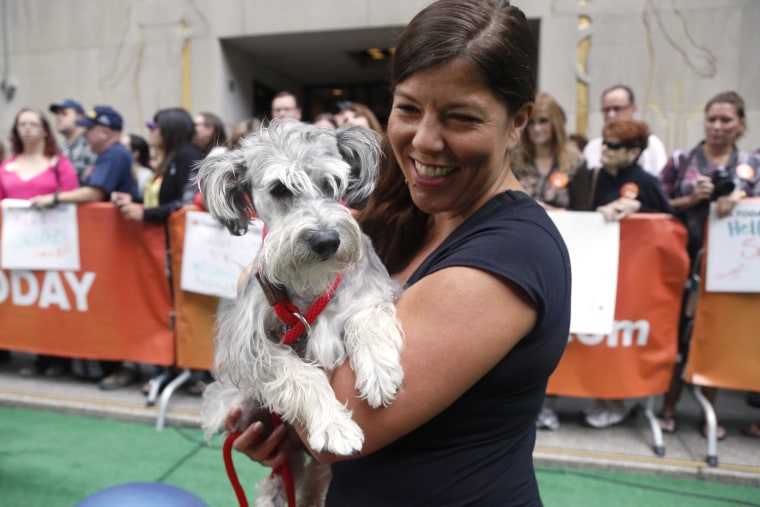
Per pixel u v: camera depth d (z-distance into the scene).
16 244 4.56
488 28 1.16
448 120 1.20
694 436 3.97
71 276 4.51
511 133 1.30
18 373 5.17
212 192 1.67
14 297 4.67
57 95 9.86
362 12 8.61
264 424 1.73
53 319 4.61
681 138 7.83
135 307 4.41
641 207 3.79
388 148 1.74
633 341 3.72
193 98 9.34
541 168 4.03
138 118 9.57
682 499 3.28
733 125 3.94
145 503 1.99
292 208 1.60
